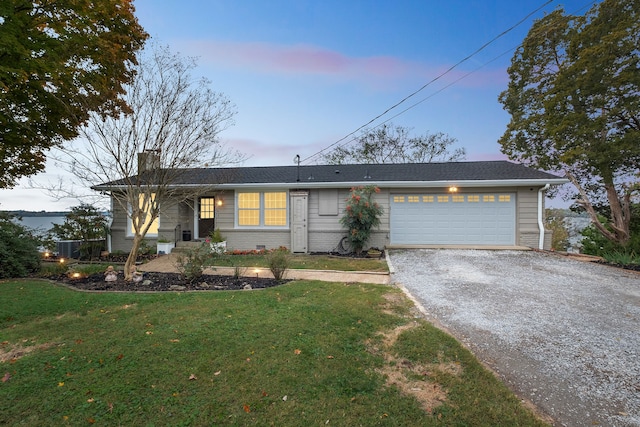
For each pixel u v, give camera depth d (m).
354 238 10.56
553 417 2.52
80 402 2.57
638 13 10.94
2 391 2.71
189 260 6.77
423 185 11.34
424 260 9.26
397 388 2.83
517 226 11.41
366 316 4.55
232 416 2.42
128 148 6.88
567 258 9.45
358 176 12.54
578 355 3.54
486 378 3.01
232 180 12.09
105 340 3.71
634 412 2.59
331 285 6.48
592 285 6.52
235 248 12.07
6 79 5.59
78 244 10.81
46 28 6.43
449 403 2.63
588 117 12.04
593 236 13.25
